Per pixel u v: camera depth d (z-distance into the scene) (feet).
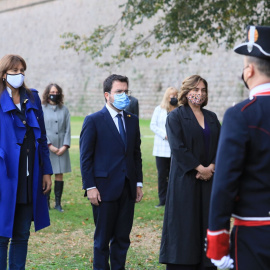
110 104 17.51
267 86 9.90
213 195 9.56
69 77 147.84
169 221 16.56
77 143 65.87
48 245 22.48
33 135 16.17
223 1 40.91
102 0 136.36
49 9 157.38
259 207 9.56
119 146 17.24
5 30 177.78
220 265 9.66
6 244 15.98
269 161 9.55
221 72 107.04
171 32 43.24
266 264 9.42
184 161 16.38
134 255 21.04
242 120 9.61
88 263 19.90
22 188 15.84
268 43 9.85
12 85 15.67
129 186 17.38
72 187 36.58
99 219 17.08
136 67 128.26
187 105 17.16
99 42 47.37
